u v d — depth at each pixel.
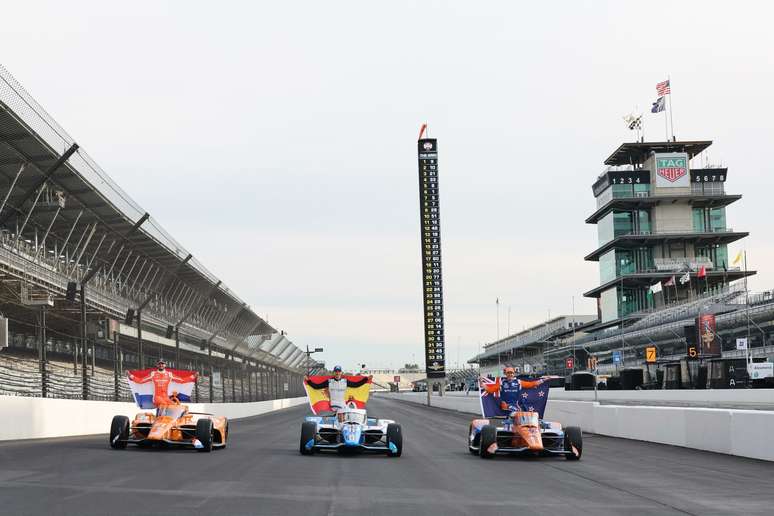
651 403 47.00
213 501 8.91
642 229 131.62
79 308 32.88
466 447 19.97
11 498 8.70
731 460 16.02
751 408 34.94
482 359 191.50
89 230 30.53
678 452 18.23
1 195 26.25
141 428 17.45
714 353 58.75
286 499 9.26
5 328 24.36
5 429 20.25
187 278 42.41
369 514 8.24
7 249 25.98
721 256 131.00
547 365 127.56
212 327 50.50
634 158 138.62
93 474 11.38
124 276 36.78
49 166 24.67
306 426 16.55
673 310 89.56
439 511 8.58
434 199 80.81
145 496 9.15
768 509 9.06
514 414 16.44
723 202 130.62
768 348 64.06
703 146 135.00
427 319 78.81
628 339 88.06
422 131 81.81
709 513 8.73
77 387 32.31
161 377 17.06
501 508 8.91
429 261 79.88
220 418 18.12
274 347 69.88
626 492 10.62
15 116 21.30
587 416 27.09
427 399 79.75
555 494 10.30
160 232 32.97
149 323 39.44
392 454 16.52
